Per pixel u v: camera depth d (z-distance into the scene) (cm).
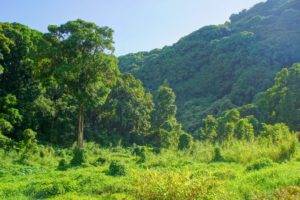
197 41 13338
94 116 6053
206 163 2692
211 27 14075
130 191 1659
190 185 1262
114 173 2248
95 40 4662
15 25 5494
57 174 2433
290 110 6456
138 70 13300
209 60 12344
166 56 13312
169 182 1272
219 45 12231
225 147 3170
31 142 4091
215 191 1294
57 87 5584
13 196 1794
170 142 5356
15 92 5303
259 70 10156
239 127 4688
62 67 4597
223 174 1866
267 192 1421
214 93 11319
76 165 3116
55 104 5550
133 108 6256
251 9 15375
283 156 2438
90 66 4728
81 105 4797
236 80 10869
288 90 6625
